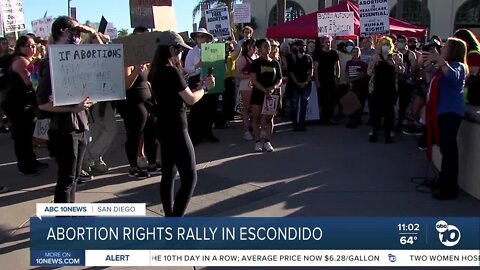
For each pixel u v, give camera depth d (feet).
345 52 36.86
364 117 37.86
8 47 26.37
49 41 14.11
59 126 13.93
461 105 17.53
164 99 13.55
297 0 124.77
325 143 28.02
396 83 28.22
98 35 17.16
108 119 21.58
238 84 32.22
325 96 34.01
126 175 21.49
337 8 40.24
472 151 18.26
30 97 20.75
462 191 19.01
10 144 28.45
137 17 24.29
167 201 14.40
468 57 20.81
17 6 32.42
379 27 34.19
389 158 24.31
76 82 13.43
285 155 25.02
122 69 14.25
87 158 20.97
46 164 22.90
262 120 25.68
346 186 19.67
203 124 27.71
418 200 17.90
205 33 26.03
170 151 13.91
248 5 48.06
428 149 19.43
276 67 25.35
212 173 21.66
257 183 20.15
